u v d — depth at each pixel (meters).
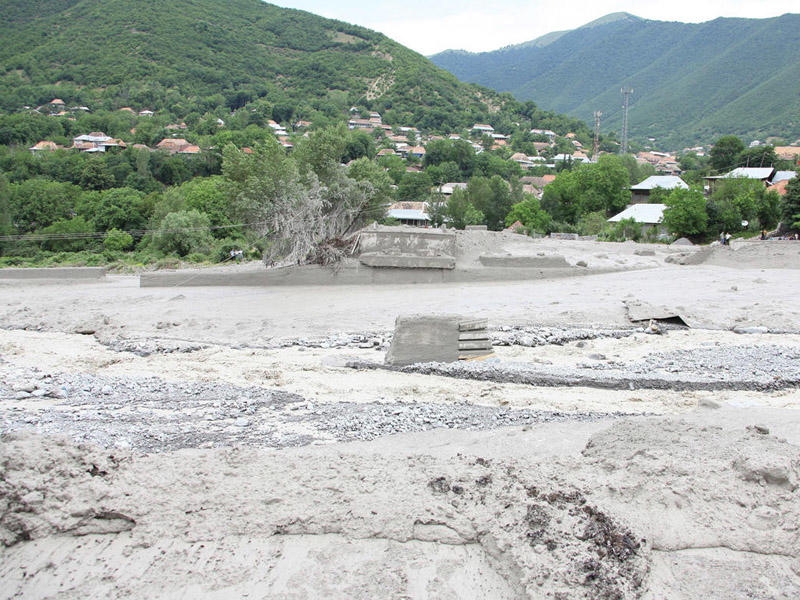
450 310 22.28
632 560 5.80
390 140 138.62
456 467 7.19
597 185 65.38
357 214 32.97
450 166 106.69
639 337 18.75
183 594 5.64
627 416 11.49
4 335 21.17
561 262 28.98
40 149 97.62
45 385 13.80
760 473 6.81
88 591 5.67
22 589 5.73
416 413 11.43
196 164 89.12
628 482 6.82
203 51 171.38
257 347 18.84
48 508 6.41
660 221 51.72
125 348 18.86
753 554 6.08
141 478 6.89
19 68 153.88
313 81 174.38
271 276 28.64
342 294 26.20
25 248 52.81
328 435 10.15
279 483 6.89
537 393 13.40
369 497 6.67
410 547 6.15
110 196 59.62
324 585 5.72
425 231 30.31
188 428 10.62
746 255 30.73
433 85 178.88
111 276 37.78
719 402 12.23
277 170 30.41
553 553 5.79
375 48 198.25
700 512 6.46
